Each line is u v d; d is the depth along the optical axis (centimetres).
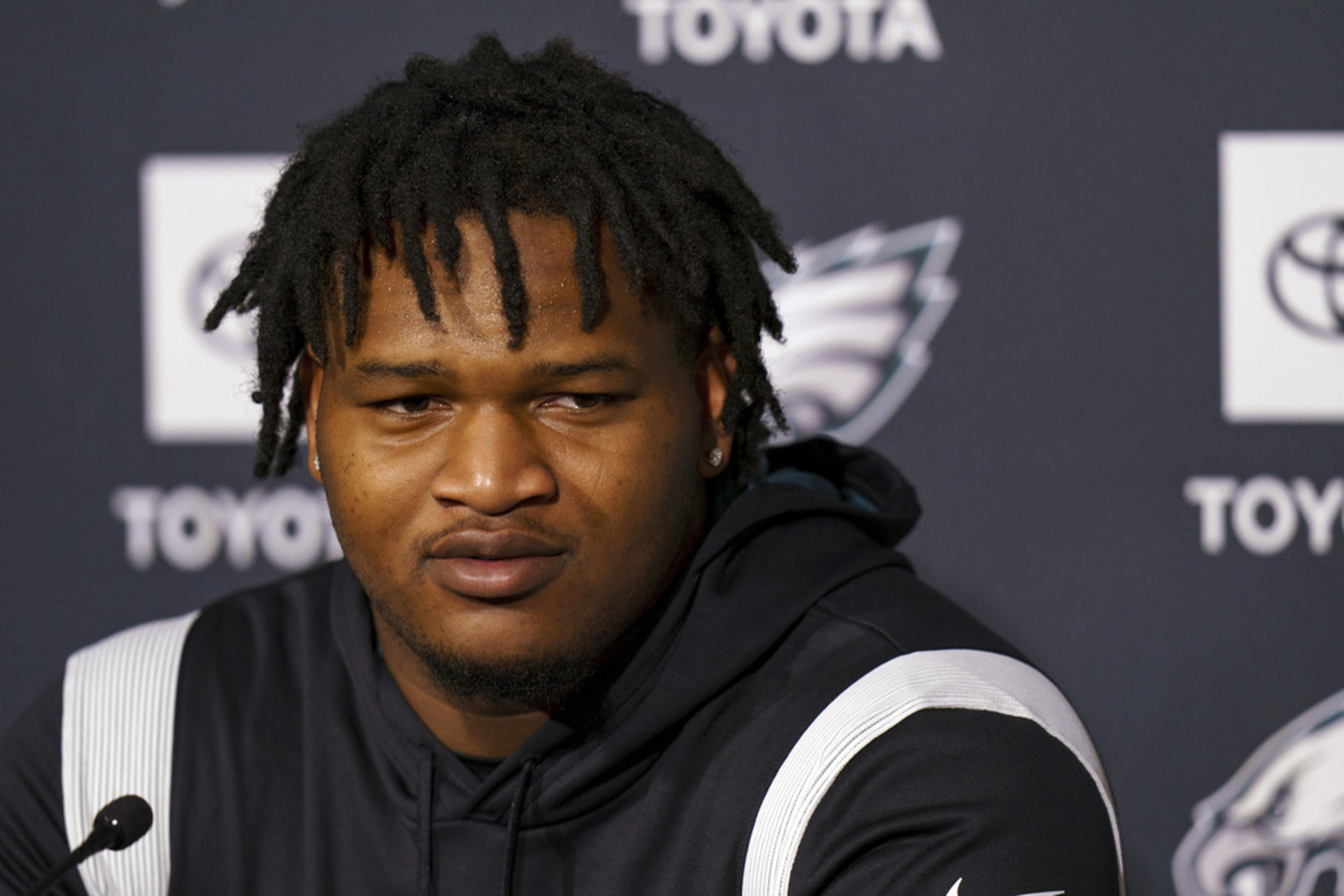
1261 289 562
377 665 301
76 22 578
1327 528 562
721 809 271
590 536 242
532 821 278
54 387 583
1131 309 564
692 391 260
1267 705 566
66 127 580
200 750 309
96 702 320
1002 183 567
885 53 568
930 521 571
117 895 300
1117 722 568
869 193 570
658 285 247
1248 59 561
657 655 278
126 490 585
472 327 230
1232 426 563
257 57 579
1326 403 562
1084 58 563
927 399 571
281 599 344
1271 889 566
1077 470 567
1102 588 567
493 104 256
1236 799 566
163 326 584
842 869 248
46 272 582
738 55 571
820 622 288
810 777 256
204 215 582
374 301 237
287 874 293
